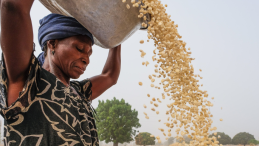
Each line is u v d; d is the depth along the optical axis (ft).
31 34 2.25
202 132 2.74
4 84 2.32
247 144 68.59
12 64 2.21
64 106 2.70
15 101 2.28
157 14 3.04
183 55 3.04
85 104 3.49
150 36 2.94
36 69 2.47
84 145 2.71
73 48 3.01
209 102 2.96
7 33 2.07
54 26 3.00
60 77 3.09
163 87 2.90
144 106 2.67
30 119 2.44
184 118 2.79
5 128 2.51
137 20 3.10
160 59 3.05
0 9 2.08
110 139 89.30
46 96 2.61
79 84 4.18
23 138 2.38
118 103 95.96
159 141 2.50
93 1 2.62
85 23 2.75
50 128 2.50
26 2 2.15
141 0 2.97
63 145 2.51
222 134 70.28
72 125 2.67
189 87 2.99
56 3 2.70
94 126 3.60
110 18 2.82
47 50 3.17
